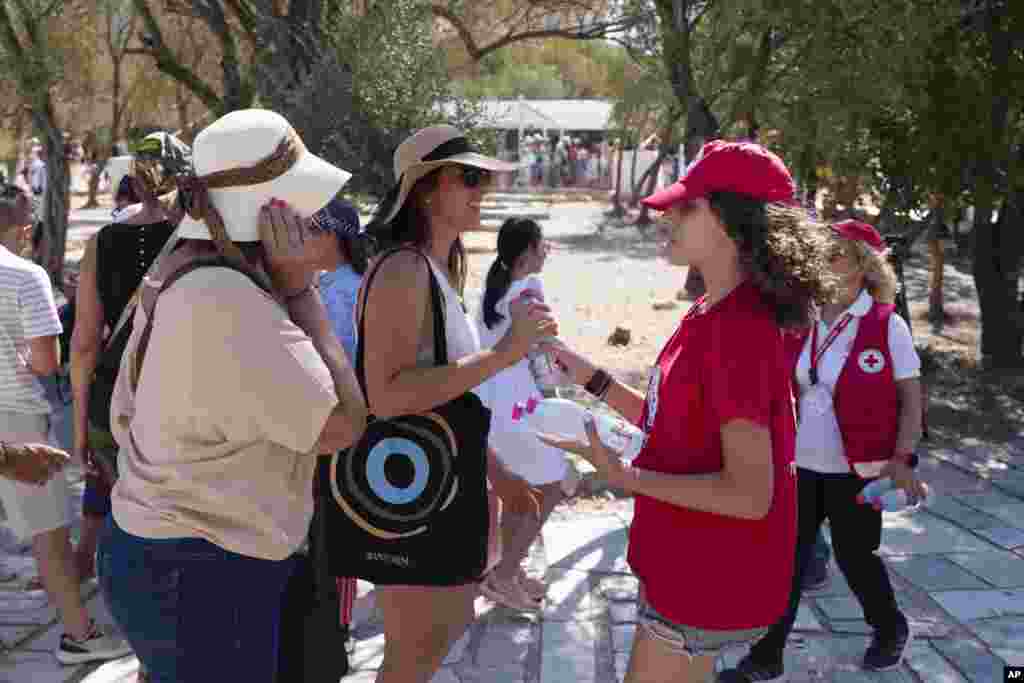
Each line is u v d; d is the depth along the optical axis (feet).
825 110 26.84
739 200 8.62
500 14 40.96
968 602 16.92
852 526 14.21
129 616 8.02
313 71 30.55
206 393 7.63
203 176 7.82
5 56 37.93
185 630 7.89
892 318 13.89
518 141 118.52
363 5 32.35
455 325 10.64
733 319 8.58
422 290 10.27
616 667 14.80
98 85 60.34
